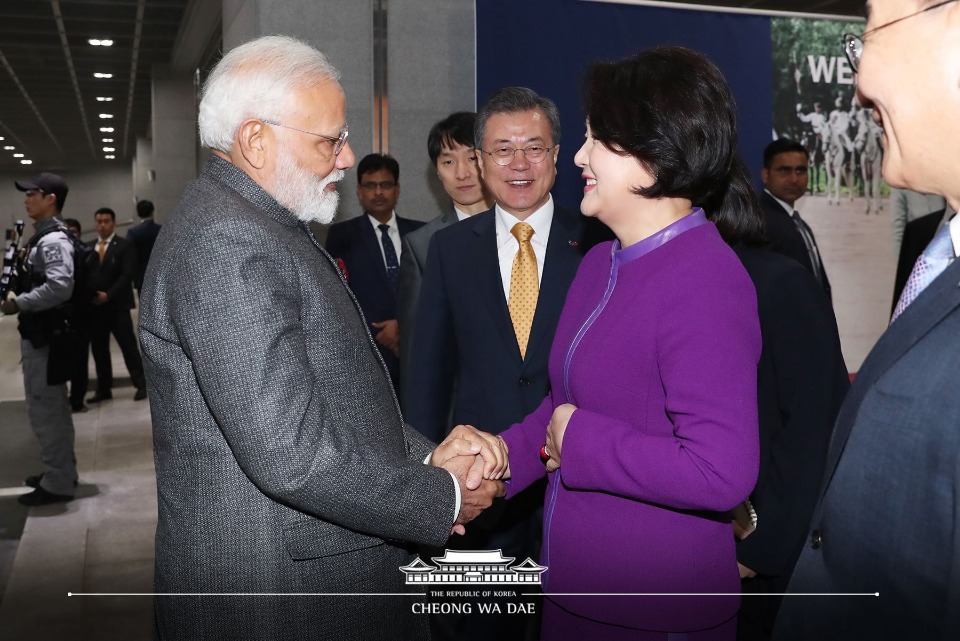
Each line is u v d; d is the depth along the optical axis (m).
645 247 1.30
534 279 2.23
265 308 1.23
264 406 1.20
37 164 26.12
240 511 1.31
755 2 7.45
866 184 4.38
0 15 10.23
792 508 1.68
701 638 1.29
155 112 12.26
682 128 1.23
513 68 3.79
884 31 0.87
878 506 0.88
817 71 4.25
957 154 0.86
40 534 3.80
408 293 2.75
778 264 1.76
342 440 1.28
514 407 2.13
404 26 4.21
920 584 0.84
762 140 4.23
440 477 1.39
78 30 10.71
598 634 1.32
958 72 0.83
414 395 2.25
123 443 5.42
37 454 5.10
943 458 0.82
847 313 4.43
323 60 1.48
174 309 1.25
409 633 1.50
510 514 2.24
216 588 1.32
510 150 2.20
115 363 8.62
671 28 3.99
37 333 4.06
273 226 1.33
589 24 3.86
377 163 3.53
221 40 5.02
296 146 1.41
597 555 1.30
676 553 1.26
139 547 3.65
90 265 6.52
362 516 1.29
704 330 1.19
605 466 1.24
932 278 0.94
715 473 1.14
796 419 1.70
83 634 2.81
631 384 1.27
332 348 1.35
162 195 12.50
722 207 1.74
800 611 1.01
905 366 0.88
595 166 1.31
